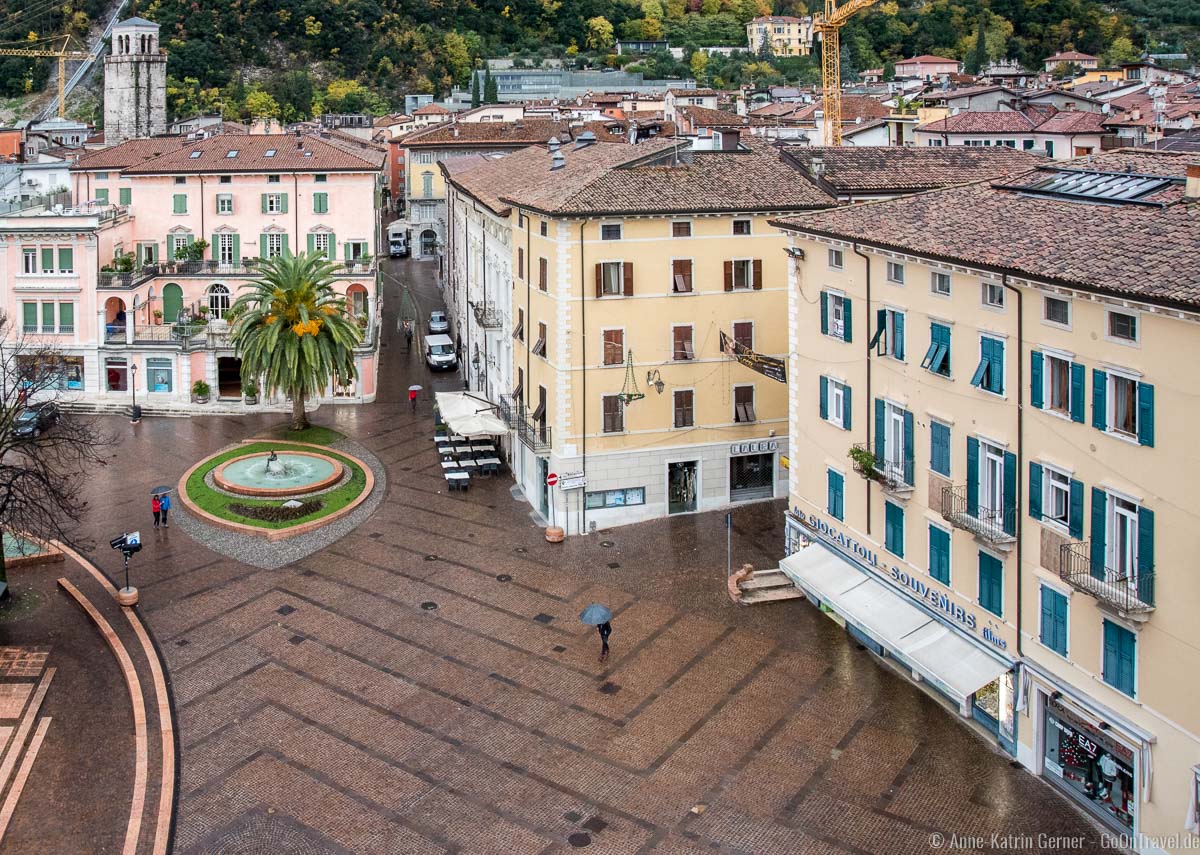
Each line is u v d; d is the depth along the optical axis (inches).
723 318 2443.4
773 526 2425.0
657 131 3218.5
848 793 1477.6
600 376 2390.5
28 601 2107.5
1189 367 1234.0
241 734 1646.2
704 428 2481.5
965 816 1425.9
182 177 3919.8
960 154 2783.0
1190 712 1266.0
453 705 1718.8
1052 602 1471.5
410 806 1470.2
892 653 1823.3
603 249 2342.5
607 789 1498.5
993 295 1550.2
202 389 3479.3
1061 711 1471.5
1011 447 1528.1
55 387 3430.1
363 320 3587.6
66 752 1603.1
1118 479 1346.0
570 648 1895.9
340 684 1787.6
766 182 2492.6
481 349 3346.5
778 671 1801.2
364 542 2388.0
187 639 1946.4
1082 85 6343.5
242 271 3900.1
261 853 1379.2
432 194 6382.9
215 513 2522.1
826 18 6850.4
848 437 1934.1
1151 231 1432.1
